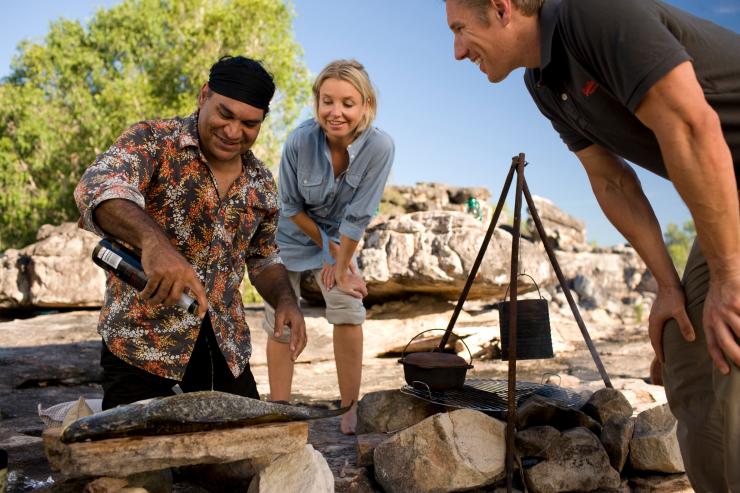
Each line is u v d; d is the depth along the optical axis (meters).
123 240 2.02
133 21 22.91
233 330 2.60
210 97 2.39
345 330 3.71
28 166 22.53
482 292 8.04
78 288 9.52
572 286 11.16
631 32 1.80
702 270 2.11
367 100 3.46
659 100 1.80
